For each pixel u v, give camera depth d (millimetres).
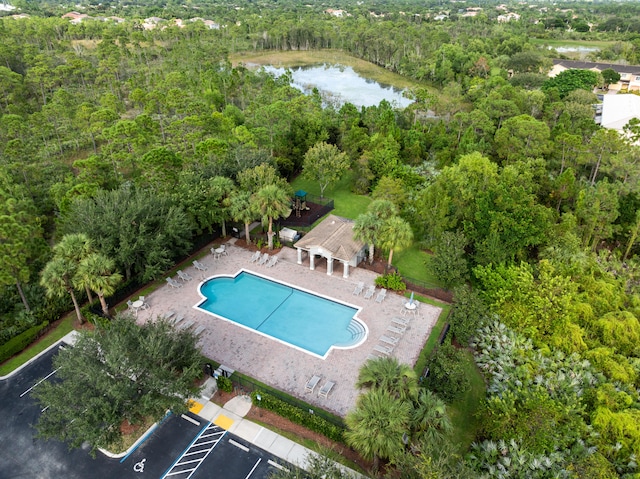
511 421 27562
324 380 33719
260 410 31469
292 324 40625
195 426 30219
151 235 43156
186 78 100000
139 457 28141
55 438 29469
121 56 118188
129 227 41469
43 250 42531
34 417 31109
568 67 125812
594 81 103625
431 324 40094
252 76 117562
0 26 113625
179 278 46312
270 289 45531
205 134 72938
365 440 24672
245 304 43188
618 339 34781
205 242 52281
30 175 59156
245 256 50406
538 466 25312
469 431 30406
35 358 36156
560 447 27016
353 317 40688
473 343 37000
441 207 48031
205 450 28594
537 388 30219
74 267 36188
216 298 44000
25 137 70750
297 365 35219
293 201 61750
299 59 164125
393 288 44312
